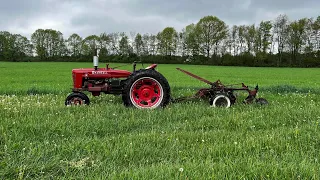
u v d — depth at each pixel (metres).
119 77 7.16
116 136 4.29
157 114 5.68
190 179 2.79
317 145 3.87
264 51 63.12
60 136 4.27
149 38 68.94
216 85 7.44
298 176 2.79
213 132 4.44
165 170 2.96
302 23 60.91
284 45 62.34
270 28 63.38
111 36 69.06
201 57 64.88
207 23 63.31
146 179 2.78
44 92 10.30
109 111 5.79
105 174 2.94
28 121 4.88
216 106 6.62
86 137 4.20
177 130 4.62
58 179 2.90
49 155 3.48
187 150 3.66
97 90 6.95
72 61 67.88
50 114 5.36
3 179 2.90
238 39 65.81
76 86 7.05
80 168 3.08
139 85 6.75
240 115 5.51
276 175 2.85
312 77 26.27
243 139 4.06
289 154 3.46
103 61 63.16
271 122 5.11
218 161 3.38
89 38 69.44
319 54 59.47
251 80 21.06
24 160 3.26
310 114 5.57
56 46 73.81
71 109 5.94
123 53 68.50
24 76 22.59
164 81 6.73
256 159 3.27
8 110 5.71
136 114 5.68
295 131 4.31
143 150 3.61
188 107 6.35
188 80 19.23
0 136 4.05
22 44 72.62
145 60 64.31
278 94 9.91
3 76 22.55
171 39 68.00
